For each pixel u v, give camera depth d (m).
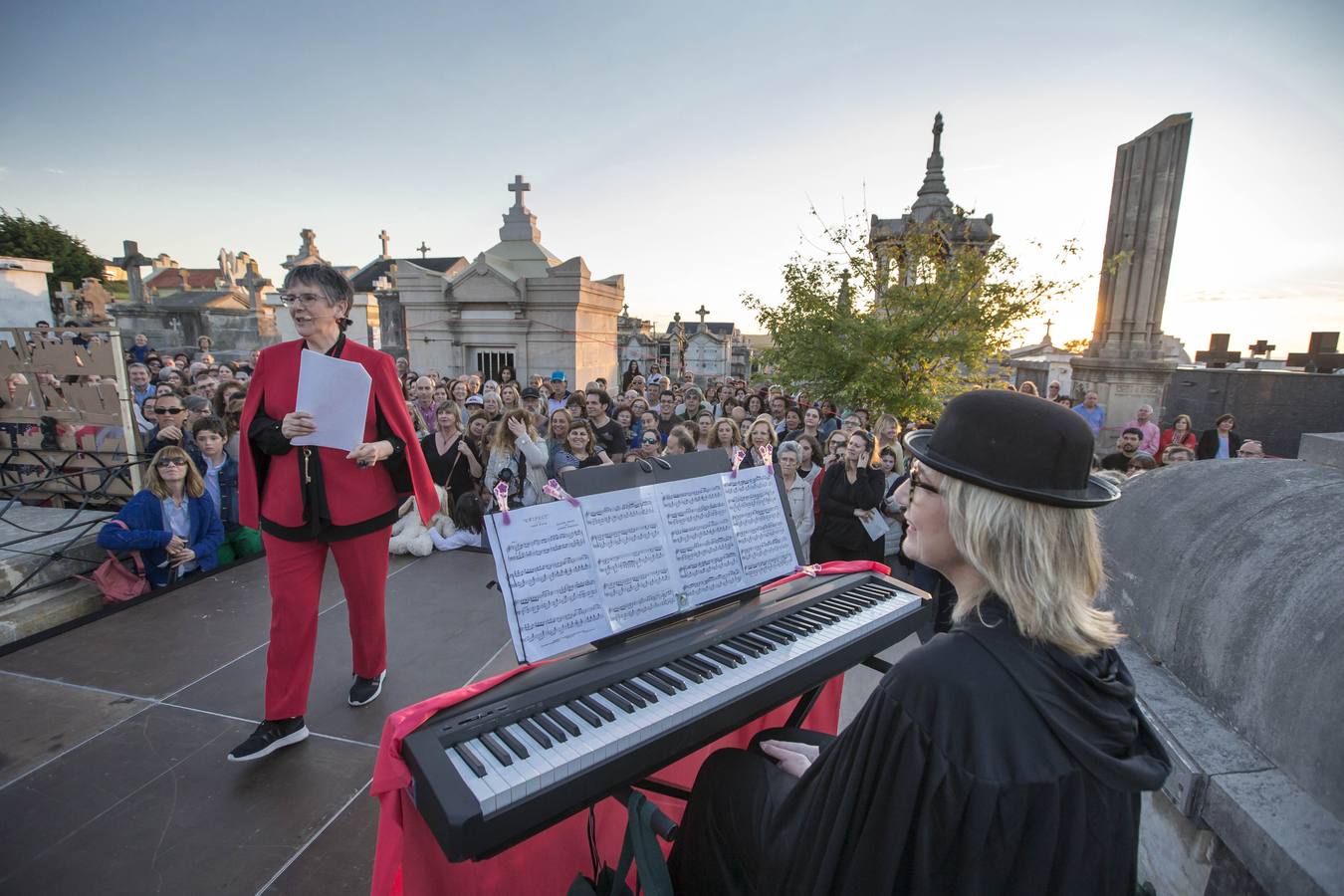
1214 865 1.49
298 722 2.62
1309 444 1.89
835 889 0.92
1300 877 1.15
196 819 2.24
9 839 2.13
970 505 0.98
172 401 4.80
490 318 13.01
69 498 4.92
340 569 2.67
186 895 1.96
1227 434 7.86
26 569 3.72
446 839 1.10
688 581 1.71
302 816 2.27
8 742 2.62
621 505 1.64
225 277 32.66
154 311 20.38
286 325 23.33
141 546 3.95
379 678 2.92
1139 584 2.02
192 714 2.83
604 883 1.53
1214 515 1.86
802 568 2.18
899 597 2.00
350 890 1.99
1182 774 1.45
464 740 1.25
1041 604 0.92
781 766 1.46
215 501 4.59
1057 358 15.20
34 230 31.00
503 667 3.27
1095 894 0.86
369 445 2.49
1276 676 1.42
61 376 4.77
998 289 7.02
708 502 1.82
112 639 3.45
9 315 13.61
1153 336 9.93
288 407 2.44
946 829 0.83
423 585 4.30
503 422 5.25
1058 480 0.94
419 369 13.44
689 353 27.03
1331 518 1.54
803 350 7.82
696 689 1.45
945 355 7.42
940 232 7.62
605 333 14.23
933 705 0.87
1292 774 1.36
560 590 1.49
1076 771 0.84
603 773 1.25
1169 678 1.81
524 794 1.16
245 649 3.38
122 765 2.50
